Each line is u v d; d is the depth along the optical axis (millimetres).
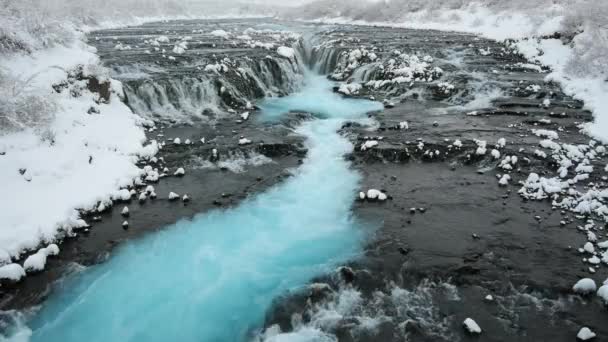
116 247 6969
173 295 5988
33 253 6629
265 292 5934
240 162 10266
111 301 5875
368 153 10297
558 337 4816
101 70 12484
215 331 5348
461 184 8797
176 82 14258
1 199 7203
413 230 7203
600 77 13867
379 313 5352
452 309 5344
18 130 8906
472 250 6551
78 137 9680
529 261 6203
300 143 11273
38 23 13312
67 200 7750
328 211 8148
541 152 9508
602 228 6895
